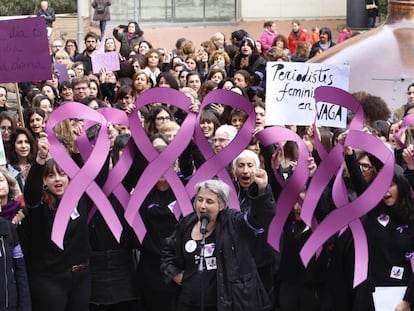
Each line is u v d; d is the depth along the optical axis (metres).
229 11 32.00
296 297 8.14
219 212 7.35
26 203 7.84
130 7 30.77
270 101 8.91
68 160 8.02
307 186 8.14
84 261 8.09
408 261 7.64
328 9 32.44
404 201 7.63
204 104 8.85
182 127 8.77
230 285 7.20
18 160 9.62
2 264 7.41
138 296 8.68
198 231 7.38
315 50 18.44
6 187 7.86
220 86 12.66
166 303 8.58
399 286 7.63
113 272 8.57
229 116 10.80
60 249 7.90
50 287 7.92
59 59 16.06
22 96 14.16
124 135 9.03
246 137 8.73
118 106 12.62
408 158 8.13
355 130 7.78
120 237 8.41
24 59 9.58
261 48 18.56
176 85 13.08
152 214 8.51
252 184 7.25
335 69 8.93
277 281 8.43
